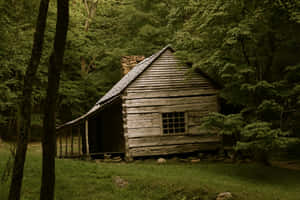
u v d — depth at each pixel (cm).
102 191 923
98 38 3212
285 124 1434
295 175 1296
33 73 550
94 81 3052
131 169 1223
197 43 1518
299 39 1427
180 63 1639
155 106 1697
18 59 1855
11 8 1752
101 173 1070
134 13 3058
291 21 1321
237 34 1262
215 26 1452
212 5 1439
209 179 1128
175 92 1730
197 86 1756
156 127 1686
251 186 1086
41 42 559
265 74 1495
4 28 1695
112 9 3403
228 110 1872
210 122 1327
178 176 1148
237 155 1636
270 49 1474
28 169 1039
